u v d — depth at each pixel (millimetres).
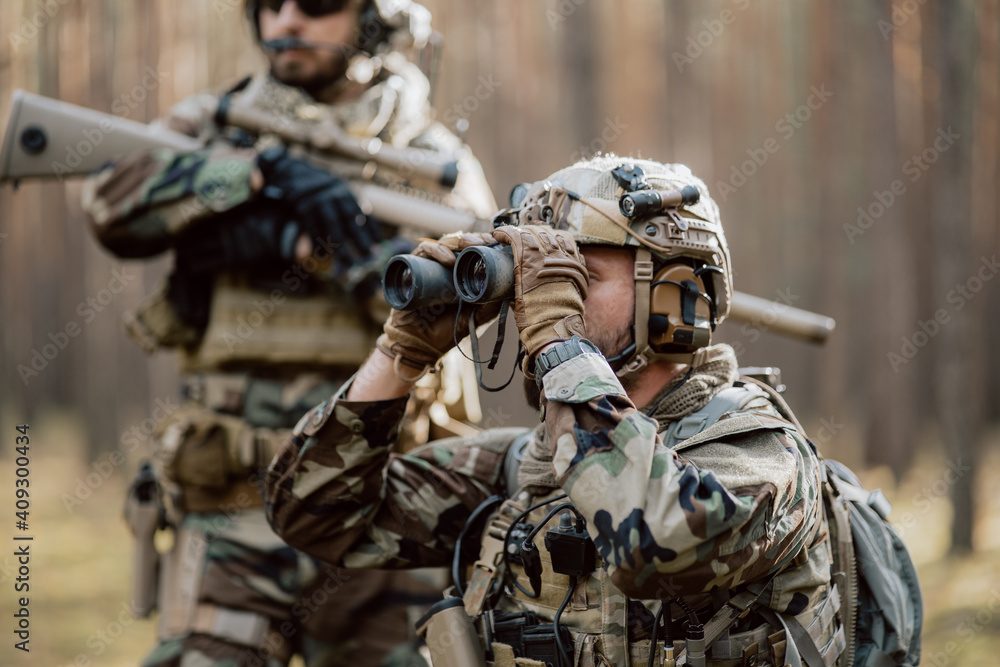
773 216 13109
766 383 2092
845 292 12242
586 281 1736
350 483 2018
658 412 1838
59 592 6652
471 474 2105
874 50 11039
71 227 12664
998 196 10398
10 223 12836
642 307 1782
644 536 1536
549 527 1854
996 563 6770
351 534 2074
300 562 2914
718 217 1897
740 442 1729
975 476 7262
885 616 1942
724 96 12930
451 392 3152
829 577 1845
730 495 1556
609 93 12266
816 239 12844
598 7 12273
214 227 3010
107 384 12578
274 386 3006
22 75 7797
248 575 2881
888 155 11117
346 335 3041
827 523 1932
